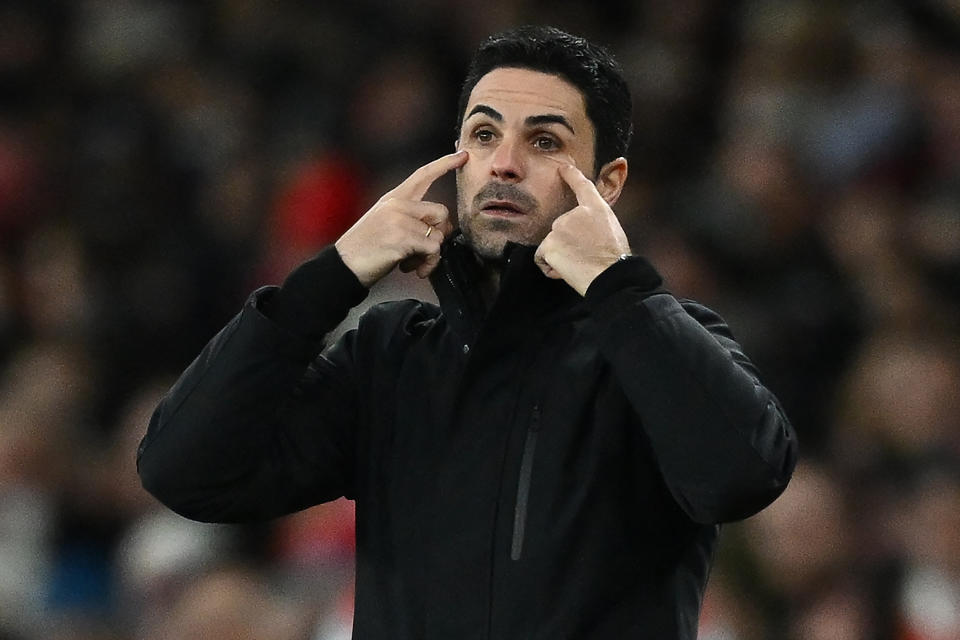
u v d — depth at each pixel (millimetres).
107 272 34656
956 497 22719
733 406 10570
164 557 22078
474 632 10664
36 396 28734
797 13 35375
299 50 38750
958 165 32938
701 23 36969
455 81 37188
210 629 20438
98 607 25578
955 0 35906
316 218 33906
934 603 21688
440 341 11484
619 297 10805
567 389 11000
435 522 10938
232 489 11375
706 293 29359
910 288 29922
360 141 35625
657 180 33594
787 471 10781
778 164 31641
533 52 11547
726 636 21234
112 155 36625
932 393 25906
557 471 10820
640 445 11008
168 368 32781
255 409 11156
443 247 11422
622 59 36406
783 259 30156
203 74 38906
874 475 25000
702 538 11367
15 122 38250
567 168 11289
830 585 22016
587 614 10664
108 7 40875
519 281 10961
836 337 29172
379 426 11430
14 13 40344
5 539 26422
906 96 33562
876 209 31609
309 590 22828
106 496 27328
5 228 35969
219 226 34969
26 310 34312
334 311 11266
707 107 35406
